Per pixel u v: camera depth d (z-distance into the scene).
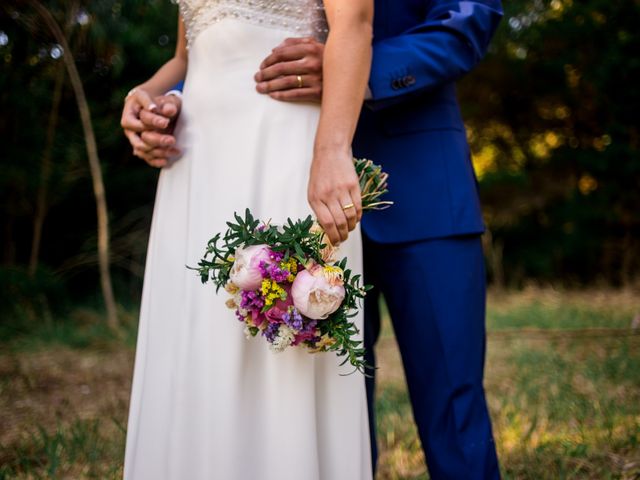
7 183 4.93
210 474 1.31
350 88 1.29
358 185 1.26
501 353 3.80
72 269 5.57
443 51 1.56
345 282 1.20
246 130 1.40
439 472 1.63
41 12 3.96
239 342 1.33
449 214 1.66
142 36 4.75
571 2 6.25
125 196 5.74
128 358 3.90
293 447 1.31
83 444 2.35
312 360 1.34
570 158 6.70
